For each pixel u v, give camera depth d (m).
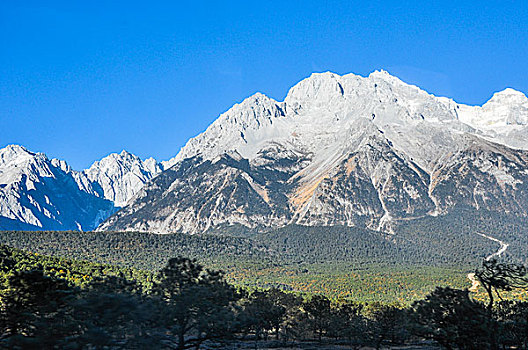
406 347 153.75
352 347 150.88
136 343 65.00
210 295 81.44
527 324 109.50
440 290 87.38
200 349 91.69
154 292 80.19
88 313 64.81
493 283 89.56
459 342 84.81
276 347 145.62
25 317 69.44
